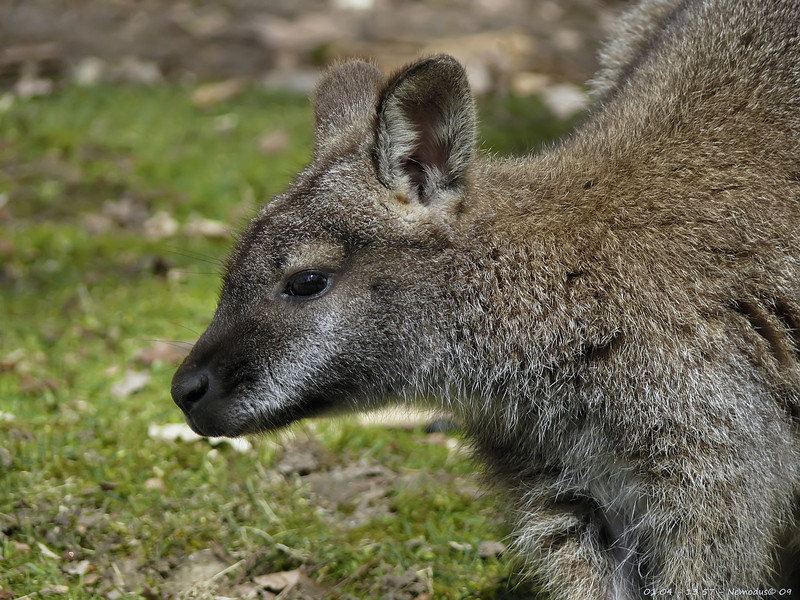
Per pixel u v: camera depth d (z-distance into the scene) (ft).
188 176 59.57
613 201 29.48
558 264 29.07
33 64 74.69
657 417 27.61
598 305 28.40
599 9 84.58
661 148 29.94
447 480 36.81
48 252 52.34
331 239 29.73
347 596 30.91
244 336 30.17
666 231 28.66
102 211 56.34
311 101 33.81
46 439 36.96
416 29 80.48
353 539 33.60
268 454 37.40
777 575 31.65
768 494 27.58
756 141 29.25
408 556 32.91
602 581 29.73
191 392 30.42
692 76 30.76
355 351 29.96
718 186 28.89
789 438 27.96
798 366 27.86
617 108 32.01
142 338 45.27
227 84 71.36
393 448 38.86
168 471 36.24
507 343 29.37
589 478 29.35
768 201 28.43
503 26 81.66
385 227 29.60
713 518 27.43
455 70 28.53
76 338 45.19
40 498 33.81
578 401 28.71
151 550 32.32
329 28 80.33
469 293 29.58
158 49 78.33
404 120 28.96
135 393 41.47
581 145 31.45
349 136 31.01
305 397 30.25
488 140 59.82
